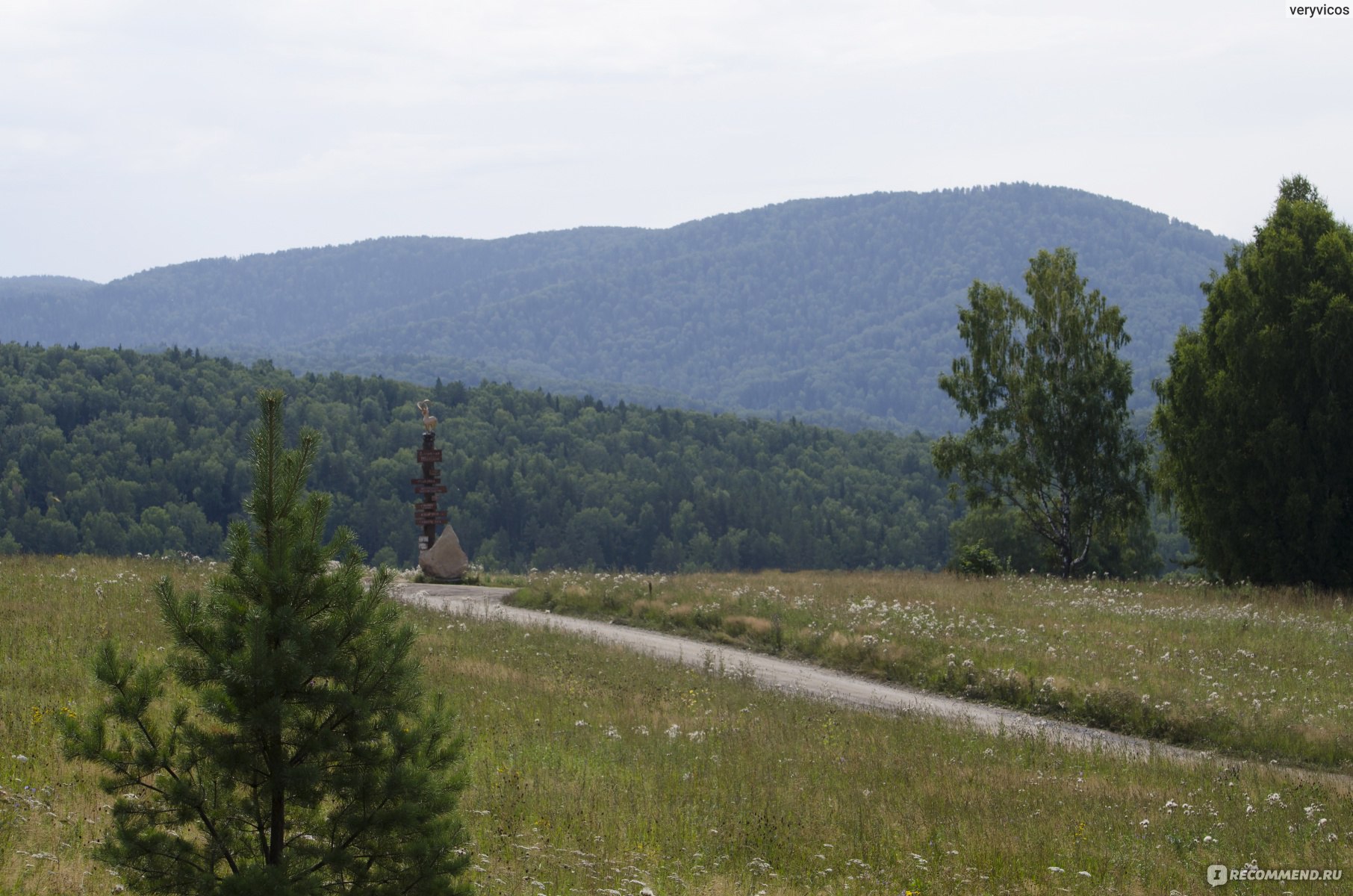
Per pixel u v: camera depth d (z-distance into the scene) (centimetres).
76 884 786
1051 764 1514
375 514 13762
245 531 721
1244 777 1448
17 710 1254
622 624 2791
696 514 16000
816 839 1091
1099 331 4947
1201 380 3900
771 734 1570
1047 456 4953
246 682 688
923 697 2055
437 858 711
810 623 2603
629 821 1104
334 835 708
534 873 914
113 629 1788
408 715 756
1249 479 3628
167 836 686
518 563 15075
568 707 1644
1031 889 964
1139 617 2711
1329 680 2053
